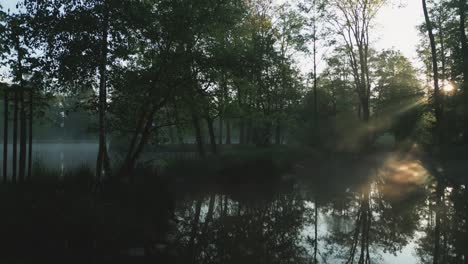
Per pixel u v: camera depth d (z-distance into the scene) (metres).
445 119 26.47
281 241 7.77
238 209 11.13
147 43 10.80
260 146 26.98
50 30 7.66
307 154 25.42
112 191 9.58
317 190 14.65
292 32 29.11
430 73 32.81
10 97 10.14
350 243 7.68
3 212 6.29
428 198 12.43
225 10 12.09
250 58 13.64
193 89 12.61
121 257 6.16
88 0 7.66
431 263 6.33
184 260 6.38
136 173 12.36
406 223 9.24
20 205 6.67
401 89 36.88
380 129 34.91
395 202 11.97
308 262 6.45
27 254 5.68
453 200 11.99
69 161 21.75
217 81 13.75
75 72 8.01
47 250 5.88
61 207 6.92
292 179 17.53
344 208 11.29
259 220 9.73
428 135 31.22
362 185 15.77
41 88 9.43
